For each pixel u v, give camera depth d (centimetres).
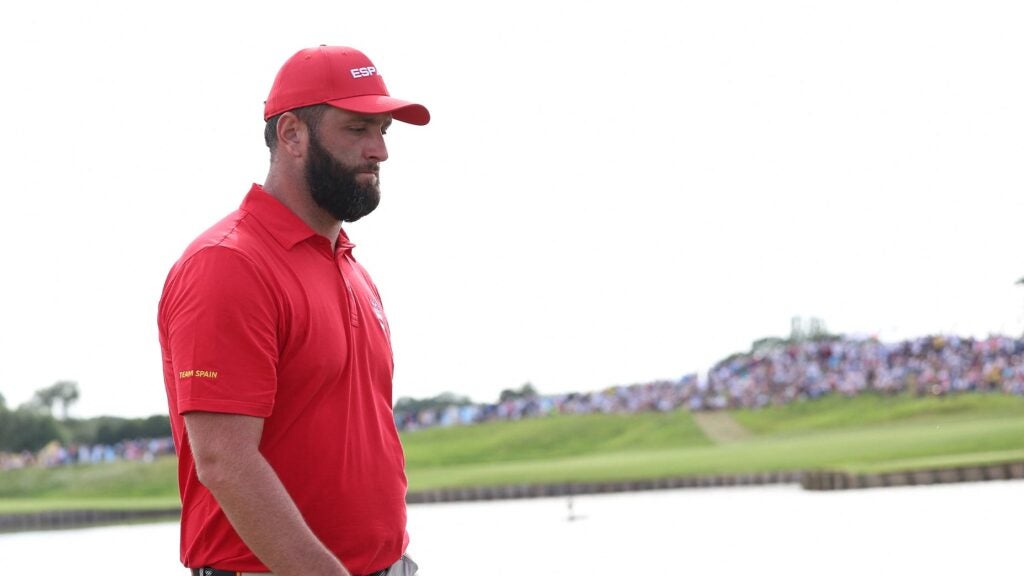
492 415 8962
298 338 501
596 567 1897
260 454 482
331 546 511
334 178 522
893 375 7269
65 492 8162
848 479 3612
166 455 8738
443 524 3198
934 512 2475
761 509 2938
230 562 509
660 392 8362
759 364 7988
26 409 9638
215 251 492
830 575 1642
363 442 524
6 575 2388
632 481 4691
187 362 481
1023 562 1645
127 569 2342
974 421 6297
